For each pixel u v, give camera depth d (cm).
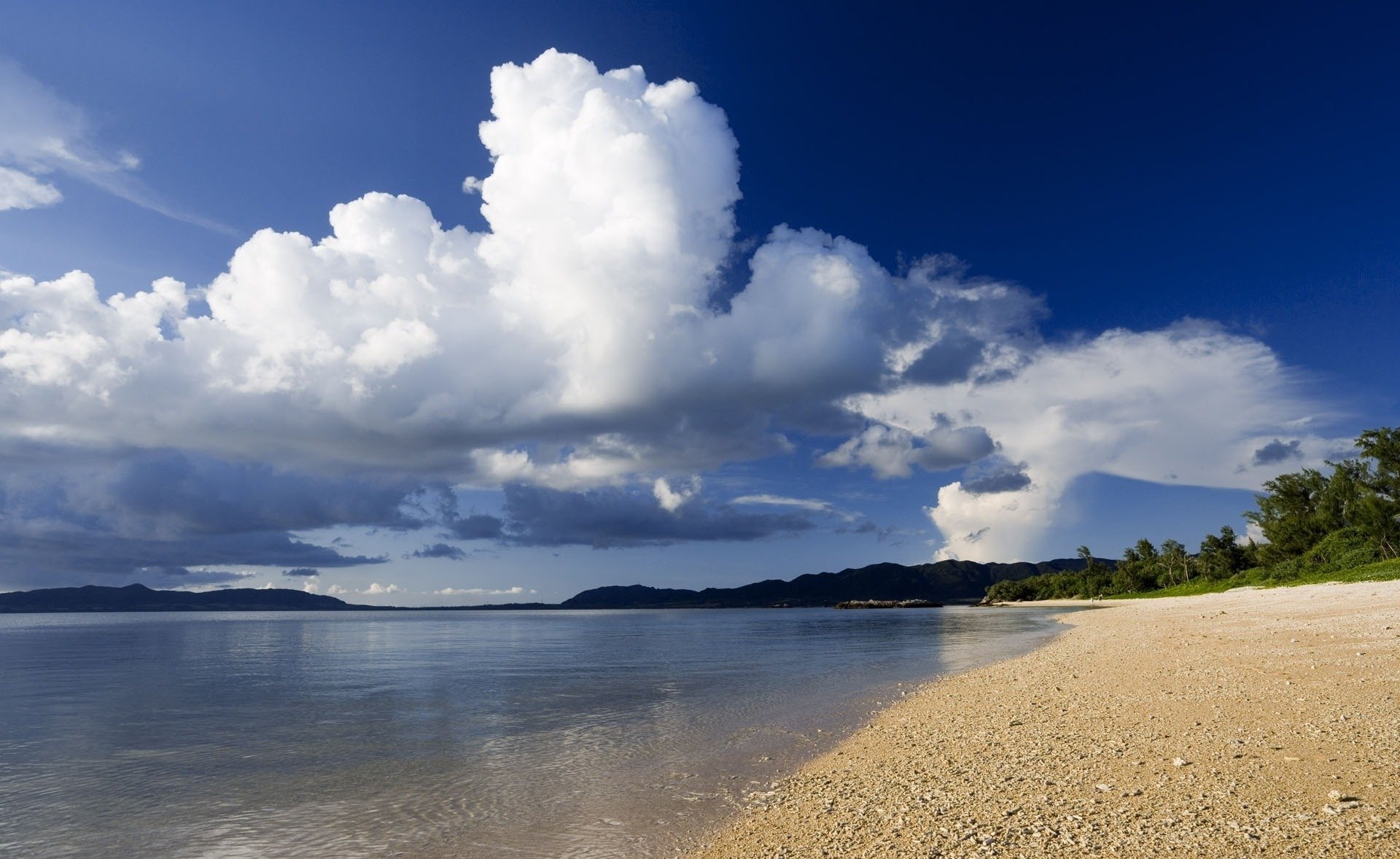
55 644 9781
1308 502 12581
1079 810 1216
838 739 2145
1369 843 966
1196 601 10525
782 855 1169
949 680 3384
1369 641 2895
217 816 1620
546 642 8719
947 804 1343
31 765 2189
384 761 2109
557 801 1617
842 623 14012
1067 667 3356
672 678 4097
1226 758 1446
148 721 2989
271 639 10938
